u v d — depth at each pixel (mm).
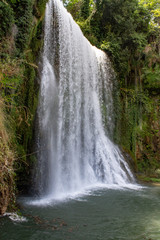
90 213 5441
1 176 4723
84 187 8867
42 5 8703
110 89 13742
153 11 17344
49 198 6844
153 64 16297
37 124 7738
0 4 6293
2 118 5219
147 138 15133
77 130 10227
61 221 4758
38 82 8172
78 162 9727
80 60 11461
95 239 3930
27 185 6918
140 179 11609
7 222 4449
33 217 4891
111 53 14234
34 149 7418
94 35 15133
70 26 11172
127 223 4832
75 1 17922
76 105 10500
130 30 15242
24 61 7273
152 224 4797
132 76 16125
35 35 8586
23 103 7258
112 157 11688
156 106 16000
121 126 14172
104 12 15070
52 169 8008
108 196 7387
